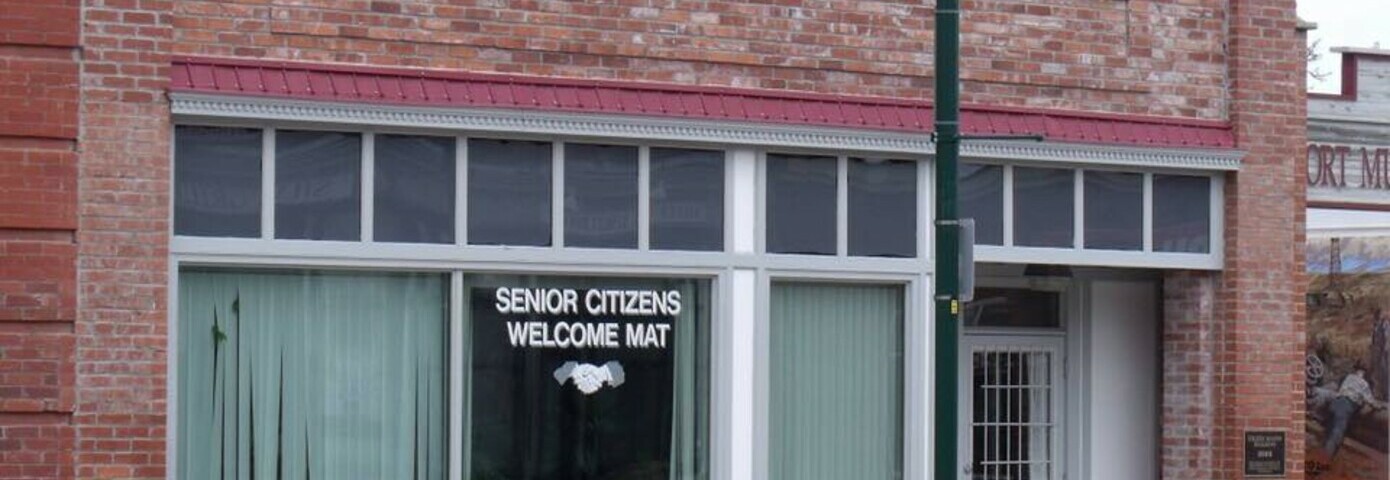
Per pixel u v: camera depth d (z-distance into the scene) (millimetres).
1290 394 16844
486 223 14133
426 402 14125
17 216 12695
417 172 13945
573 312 14484
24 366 12734
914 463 15547
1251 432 16641
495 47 14172
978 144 15484
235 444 13633
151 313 13062
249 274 13672
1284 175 16781
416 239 13930
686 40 14758
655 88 14578
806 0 15148
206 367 13555
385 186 13859
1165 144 16203
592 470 14523
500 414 14258
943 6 11625
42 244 12781
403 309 14086
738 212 14836
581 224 14391
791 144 14883
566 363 14461
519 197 14234
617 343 14602
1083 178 16109
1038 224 15938
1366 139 25859
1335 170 25656
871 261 15281
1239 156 16547
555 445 14422
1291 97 16812
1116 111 16219
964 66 15641
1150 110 16359
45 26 12781
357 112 13594
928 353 15523
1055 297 17328
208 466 13562
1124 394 17359
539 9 14297
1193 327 16875
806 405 15320
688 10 14773
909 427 15547
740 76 14922
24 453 12742
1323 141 25594
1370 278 23672
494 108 13938
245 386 13656
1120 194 16281
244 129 13469
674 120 14477
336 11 13711
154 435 13070
